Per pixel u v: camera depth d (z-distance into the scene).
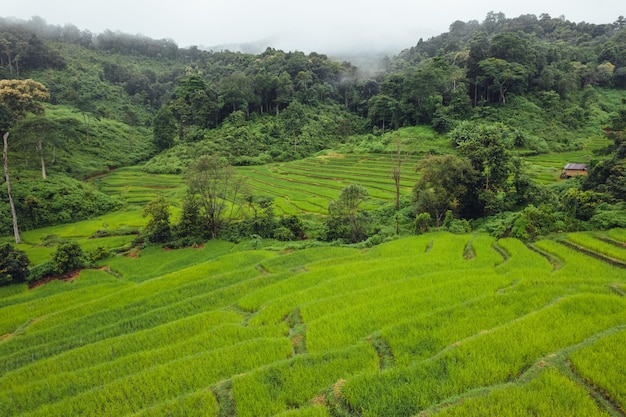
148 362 15.20
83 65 134.50
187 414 11.03
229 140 92.31
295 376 12.10
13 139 60.69
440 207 37.34
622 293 16.67
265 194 60.53
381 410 9.97
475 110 84.81
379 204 49.78
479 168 37.62
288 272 26.12
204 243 40.47
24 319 24.38
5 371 17.50
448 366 11.45
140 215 54.97
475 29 177.62
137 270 34.09
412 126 92.38
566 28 145.75
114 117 114.69
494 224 31.31
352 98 121.50
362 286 21.41
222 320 18.92
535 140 71.81
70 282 32.06
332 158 85.50
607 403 9.52
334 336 15.07
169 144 93.62
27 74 114.25
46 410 12.37
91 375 14.70
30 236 48.81
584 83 97.12
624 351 11.37
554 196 34.25
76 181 65.06
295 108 105.88
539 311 14.70
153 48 187.62
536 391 9.88
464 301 17.48
